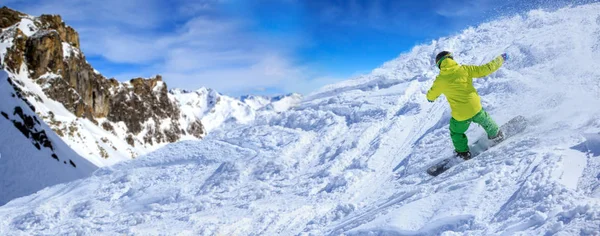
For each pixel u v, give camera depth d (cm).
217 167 1006
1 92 7281
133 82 16238
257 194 791
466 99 560
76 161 7556
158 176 1032
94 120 11775
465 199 433
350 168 791
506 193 417
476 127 700
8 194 5538
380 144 832
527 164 463
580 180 393
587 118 532
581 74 694
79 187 1088
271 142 1096
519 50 927
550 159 448
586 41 819
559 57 804
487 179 463
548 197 364
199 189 894
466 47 1239
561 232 303
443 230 394
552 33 935
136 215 784
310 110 1226
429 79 1144
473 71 562
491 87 848
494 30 1240
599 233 284
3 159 5956
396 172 707
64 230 766
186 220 709
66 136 8956
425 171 641
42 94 9850
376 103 1084
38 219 858
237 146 1143
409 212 457
